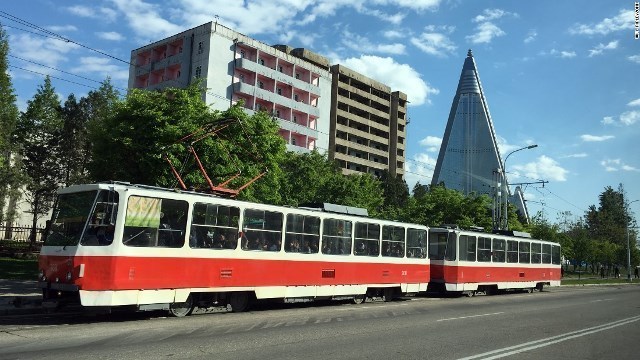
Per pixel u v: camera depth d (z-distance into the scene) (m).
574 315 17.30
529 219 58.75
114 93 38.69
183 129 18.86
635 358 9.69
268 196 22.58
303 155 38.31
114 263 11.19
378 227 18.92
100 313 12.45
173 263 12.27
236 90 58.97
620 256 78.31
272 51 64.31
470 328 12.77
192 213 12.78
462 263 23.59
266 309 15.39
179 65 58.75
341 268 17.16
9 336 9.23
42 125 39.09
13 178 33.75
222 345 8.99
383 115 89.38
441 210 41.38
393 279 19.34
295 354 8.48
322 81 72.94
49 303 12.88
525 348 10.12
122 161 19.55
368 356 8.59
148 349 8.38
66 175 39.31
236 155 20.67
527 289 31.50
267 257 14.64
